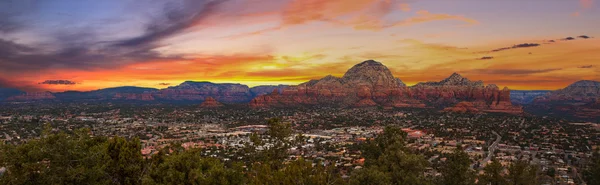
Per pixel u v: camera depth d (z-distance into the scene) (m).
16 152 38.81
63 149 39.69
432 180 60.28
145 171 44.44
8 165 39.19
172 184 36.84
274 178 41.53
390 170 50.97
